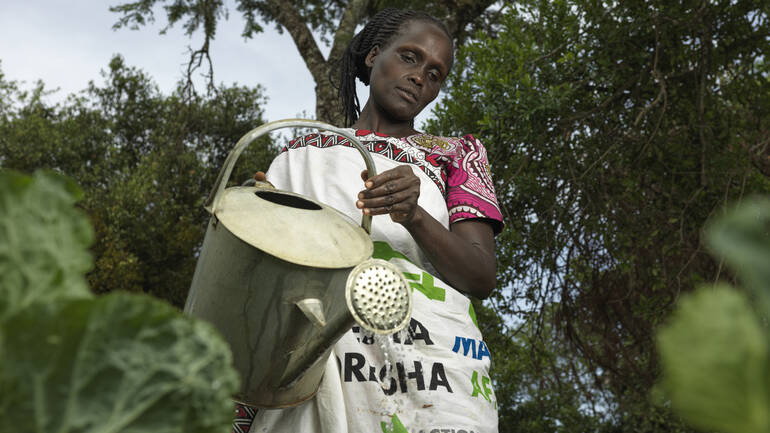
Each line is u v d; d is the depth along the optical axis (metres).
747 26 3.76
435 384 1.15
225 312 0.90
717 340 0.11
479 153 1.52
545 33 3.93
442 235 1.22
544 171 3.94
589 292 4.11
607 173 4.05
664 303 3.92
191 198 9.49
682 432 5.21
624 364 4.38
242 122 10.33
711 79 3.89
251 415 1.14
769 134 3.91
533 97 3.61
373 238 1.28
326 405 1.09
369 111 1.63
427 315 1.21
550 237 3.89
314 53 6.53
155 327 0.18
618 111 3.94
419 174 1.42
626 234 3.91
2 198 0.19
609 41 3.78
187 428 0.18
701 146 3.87
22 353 0.17
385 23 1.72
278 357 0.92
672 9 3.73
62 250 0.19
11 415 0.17
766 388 0.11
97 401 0.17
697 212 3.88
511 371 5.17
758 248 0.11
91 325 0.17
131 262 8.62
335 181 1.37
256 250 0.85
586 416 6.16
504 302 3.98
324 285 0.86
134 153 11.61
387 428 1.12
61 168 11.06
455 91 3.97
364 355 1.16
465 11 6.71
